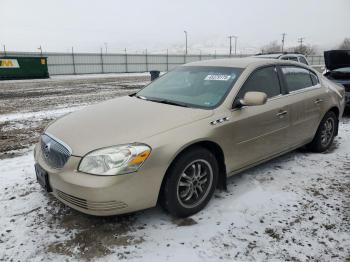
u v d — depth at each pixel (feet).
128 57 142.00
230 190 12.69
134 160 9.30
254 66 13.39
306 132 15.52
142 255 9.01
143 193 9.59
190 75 14.17
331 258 8.91
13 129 25.16
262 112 12.71
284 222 10.57
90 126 10.65
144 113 11.29
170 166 10.09
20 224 10.44
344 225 10.41
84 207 9.41
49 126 11.92
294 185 13.16
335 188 12.95
